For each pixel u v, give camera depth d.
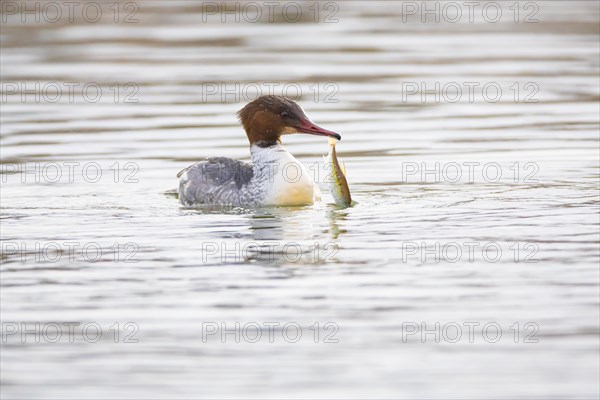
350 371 9.97
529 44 27.67
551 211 14.82
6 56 26.59
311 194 15.70
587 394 9.45
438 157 18.25
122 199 16.23
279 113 15.74
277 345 10.49
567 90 22.98
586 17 30.86
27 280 12.30
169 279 12.28
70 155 18.67
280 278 12.25
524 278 12.06
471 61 25.80
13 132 20.19
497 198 15.69
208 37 28.72
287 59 26.22
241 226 14.52
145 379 9.86
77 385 9.76
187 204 15.98
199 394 9.55
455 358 10.20
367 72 24.83
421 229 14.06
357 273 12.36
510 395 9.46
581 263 12.48
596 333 10.59
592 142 19.09
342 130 20.22
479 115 21.27
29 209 15.60
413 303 11.40
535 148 18.73
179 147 19.23
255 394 9.54
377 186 16.67
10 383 9.81
